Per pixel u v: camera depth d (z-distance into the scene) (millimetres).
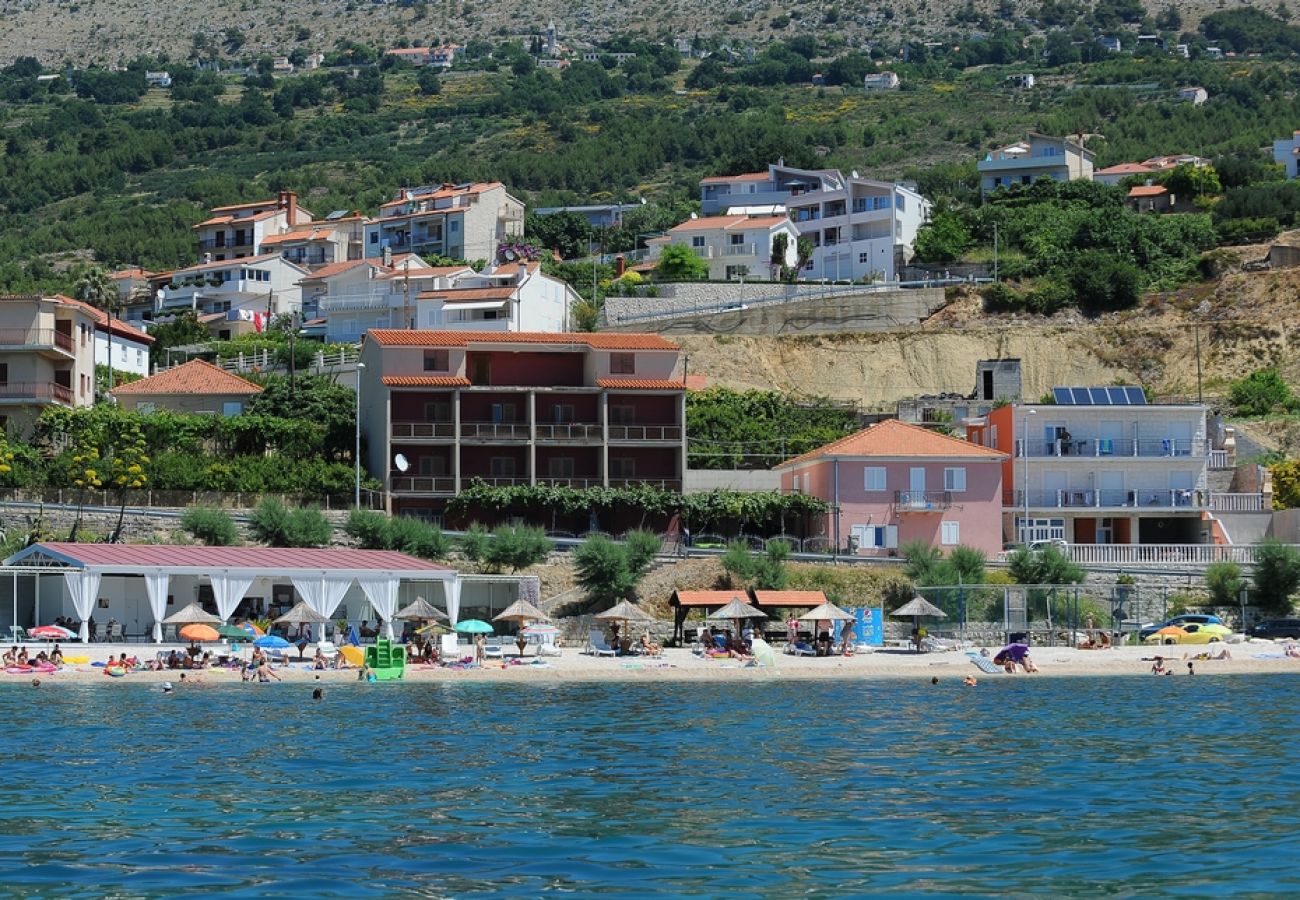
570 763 134250
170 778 125500
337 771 129500
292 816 110375
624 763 134500
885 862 96938
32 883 91125
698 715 169250
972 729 156625
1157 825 107062
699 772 129625
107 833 104438
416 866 95625
